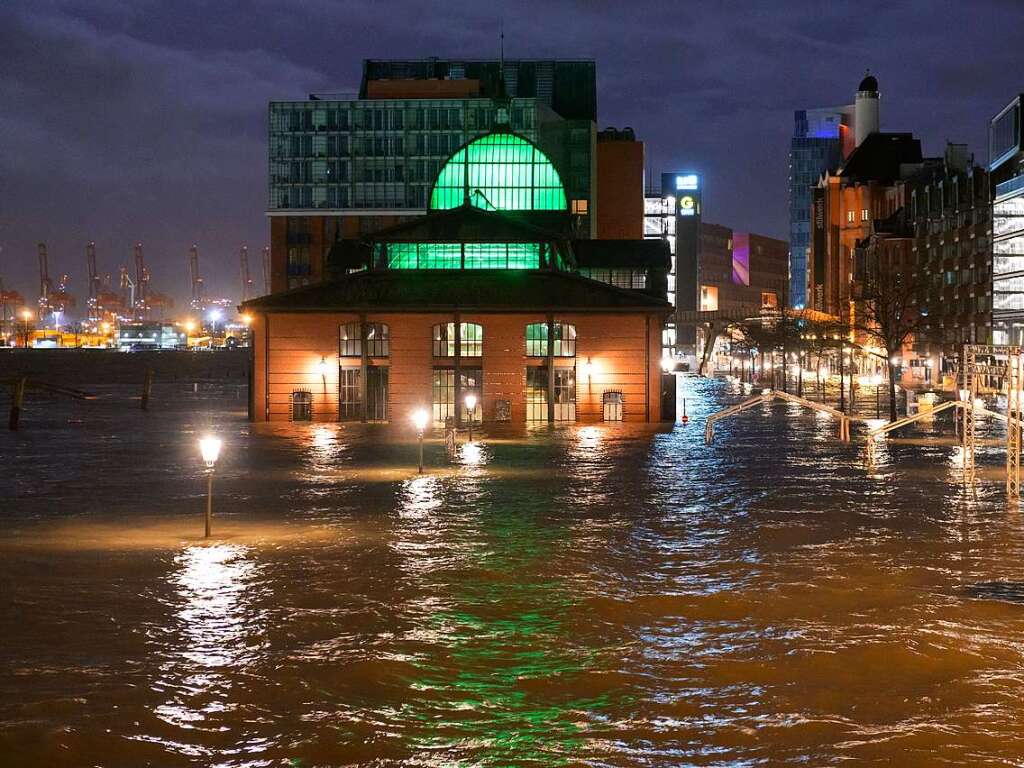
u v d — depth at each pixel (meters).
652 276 98.12
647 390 74.88
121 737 13.96
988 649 17.84
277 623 19.55
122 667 16.88
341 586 22.55
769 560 25.38
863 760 13.29
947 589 22.27
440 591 22.11
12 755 13.36
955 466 46.47
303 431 67.75
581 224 185.12
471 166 104.81
